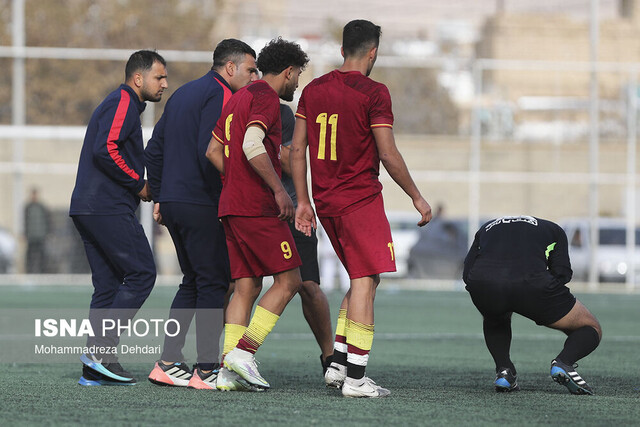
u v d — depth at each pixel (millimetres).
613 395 21453
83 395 20344
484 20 123125
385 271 20484
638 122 85688
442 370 26719
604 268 76062
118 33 117688
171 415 17625
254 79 23375
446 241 78875
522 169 87062
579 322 21703
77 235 75438
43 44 114750
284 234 21172
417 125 90375
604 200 88812
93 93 99375
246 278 21797
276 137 21375
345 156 20578
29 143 81500
